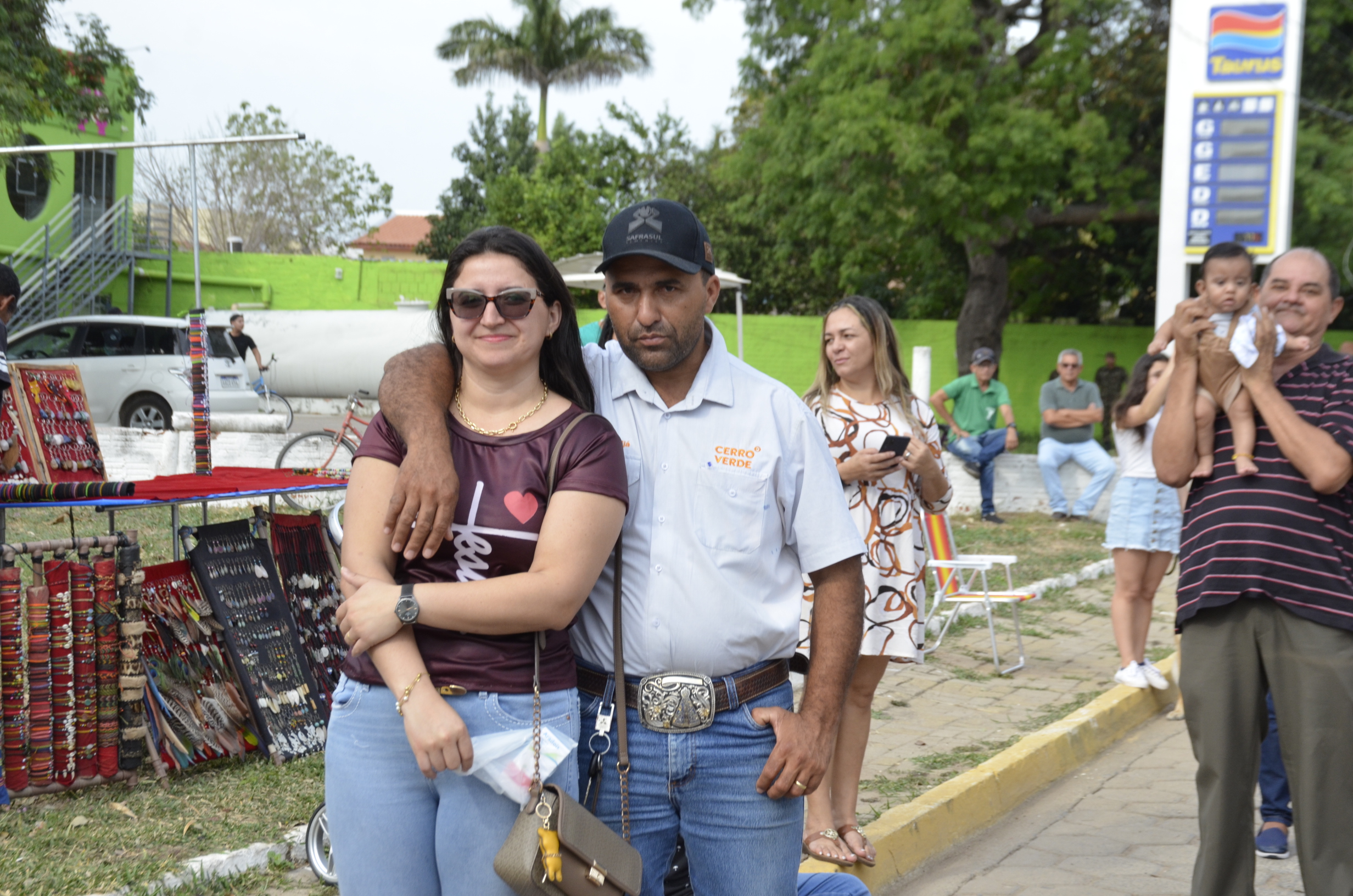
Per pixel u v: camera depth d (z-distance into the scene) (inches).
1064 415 488.4
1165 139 583.2
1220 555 125.9
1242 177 572.1
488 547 85.1
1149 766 219.1
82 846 152.3
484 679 84.0
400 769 85.7
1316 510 123.0
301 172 1498.5
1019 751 208.2
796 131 813.9
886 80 769.6
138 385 658.2
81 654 167.8
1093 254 1047.0
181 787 175.6
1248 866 127.6
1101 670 273.4
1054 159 747.4
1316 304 127.6
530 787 83.1
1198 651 128.5
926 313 1063.0
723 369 97.4
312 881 148.2
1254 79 567.8
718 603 94.1
